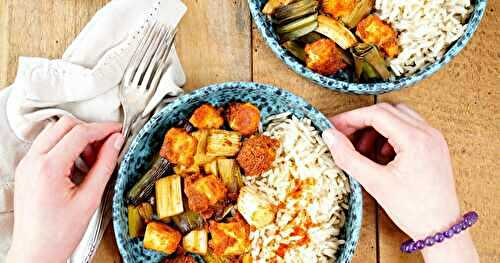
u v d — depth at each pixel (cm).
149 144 75
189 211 73
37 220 68
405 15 74
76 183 74
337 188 74
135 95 74
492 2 79
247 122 72
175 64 75
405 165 71
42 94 73
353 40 73
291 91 78
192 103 73
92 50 74
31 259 68
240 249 72
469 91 78
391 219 77
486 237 78
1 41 76
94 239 73
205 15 77
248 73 77
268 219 71
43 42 77
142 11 75
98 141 73
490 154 78
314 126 75
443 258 72
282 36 74
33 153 69
